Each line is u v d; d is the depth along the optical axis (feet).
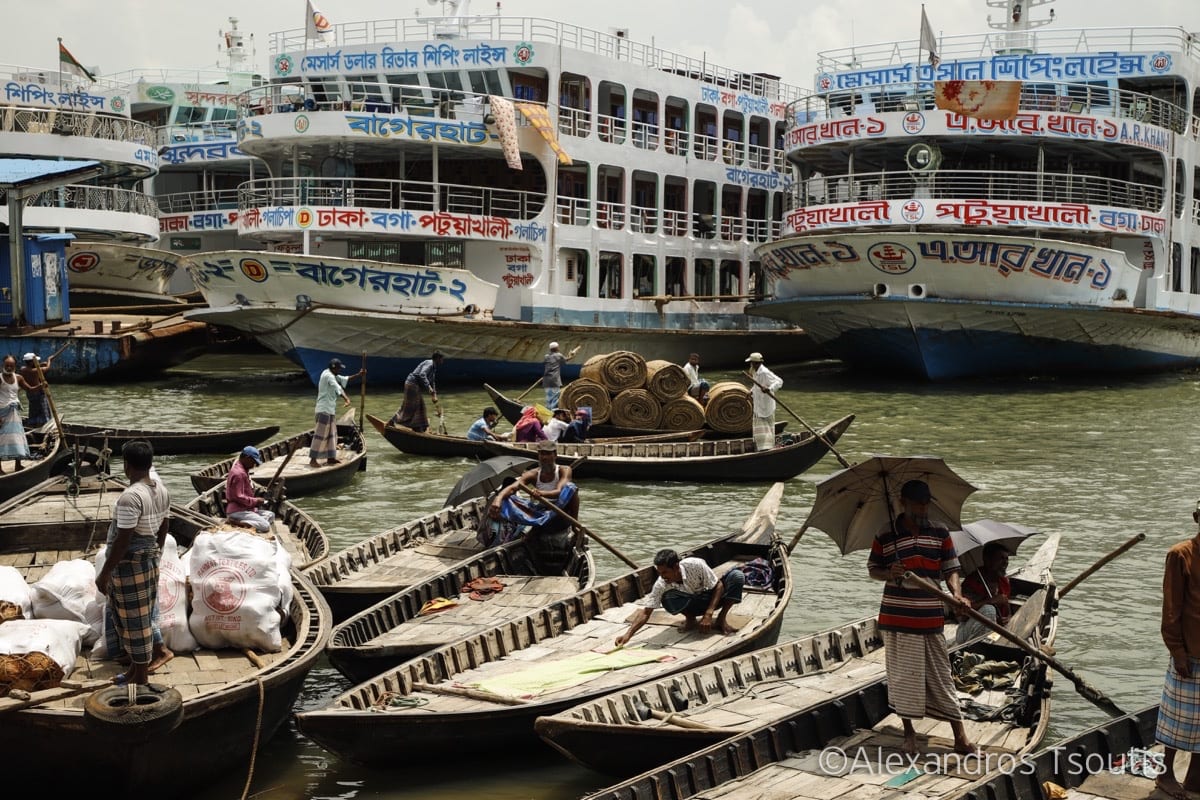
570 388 77.77
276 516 49.96
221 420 85.66
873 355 106.83
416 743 27.45
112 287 131.44
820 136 106.11
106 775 24.75
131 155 130.41
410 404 72.79
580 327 105.50
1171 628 23.39
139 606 26.78
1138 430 80.28
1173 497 59.31
